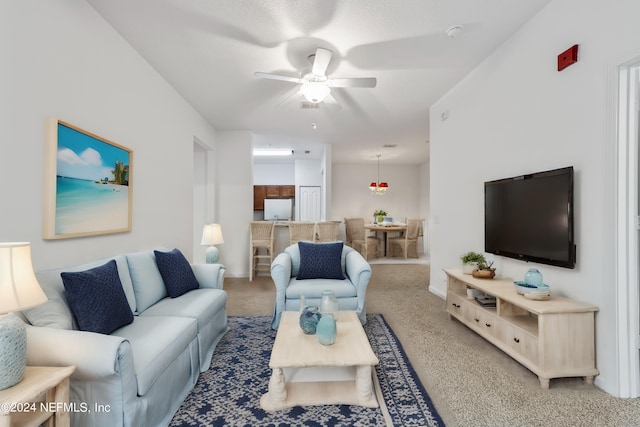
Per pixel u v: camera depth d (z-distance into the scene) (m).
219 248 5.30
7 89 1.48
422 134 5.56
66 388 1.22
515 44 2.49
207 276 2.80
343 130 5.29
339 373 2.01
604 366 1.83
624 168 1.76
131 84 2.59
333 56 2.77
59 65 1.80
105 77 2.24
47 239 1.72
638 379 1.76
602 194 1.82
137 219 2.69
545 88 2.22
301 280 3.11
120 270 2.07
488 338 2.39
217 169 5.28
